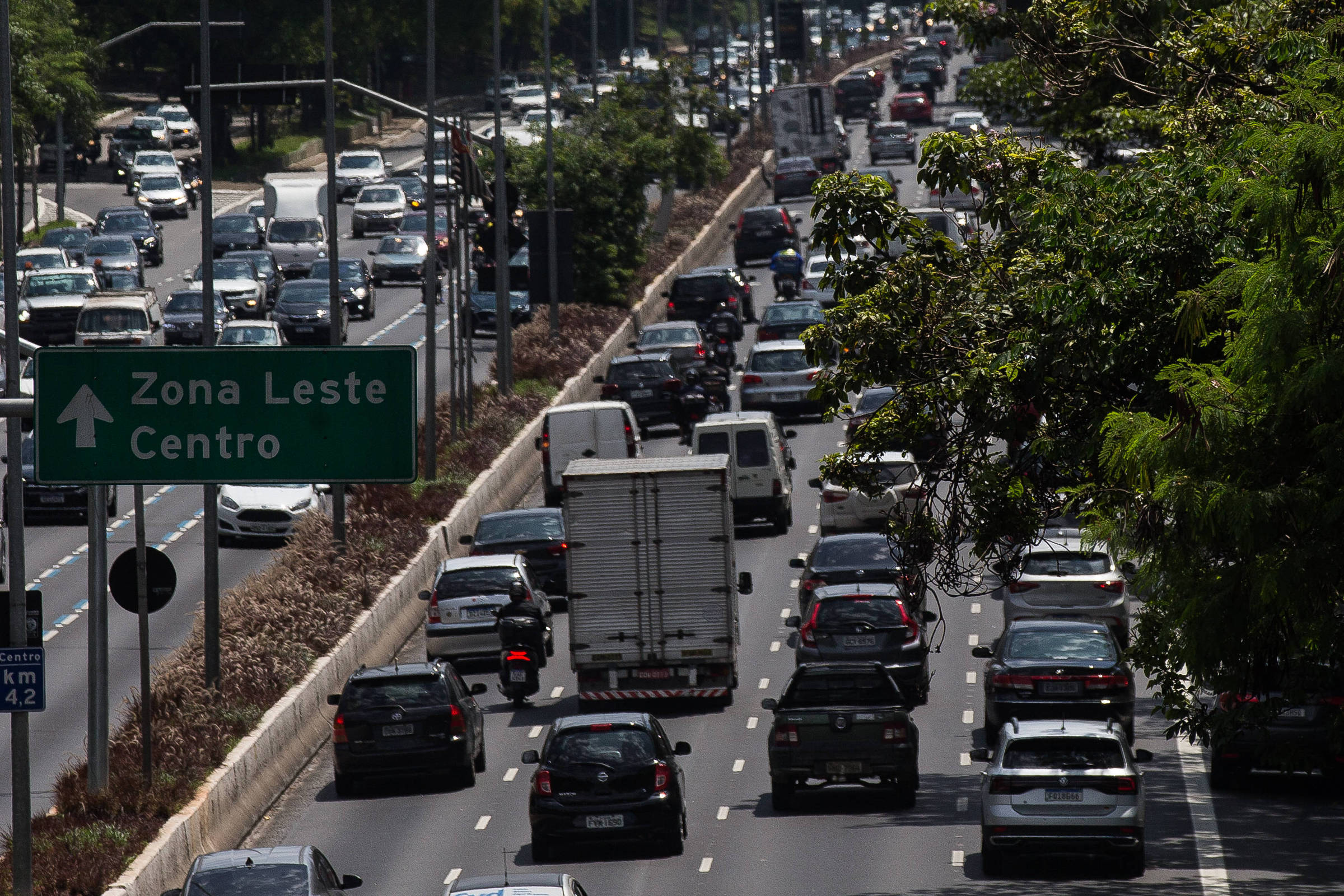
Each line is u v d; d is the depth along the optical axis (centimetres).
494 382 19338
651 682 10775
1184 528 5722
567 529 10781
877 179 7381
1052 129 11475
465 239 17075
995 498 7175
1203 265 6412
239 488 14800
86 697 11025
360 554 13012
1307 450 5428
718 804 9062
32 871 7294
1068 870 7806
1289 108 6075
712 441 14662
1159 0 9512
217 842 8538
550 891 5691
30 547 14638
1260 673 6112
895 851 8081
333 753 10212
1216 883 7438
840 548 12056
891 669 10531
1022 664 9488
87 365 5988
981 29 9962
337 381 5988
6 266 7744
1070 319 6425
